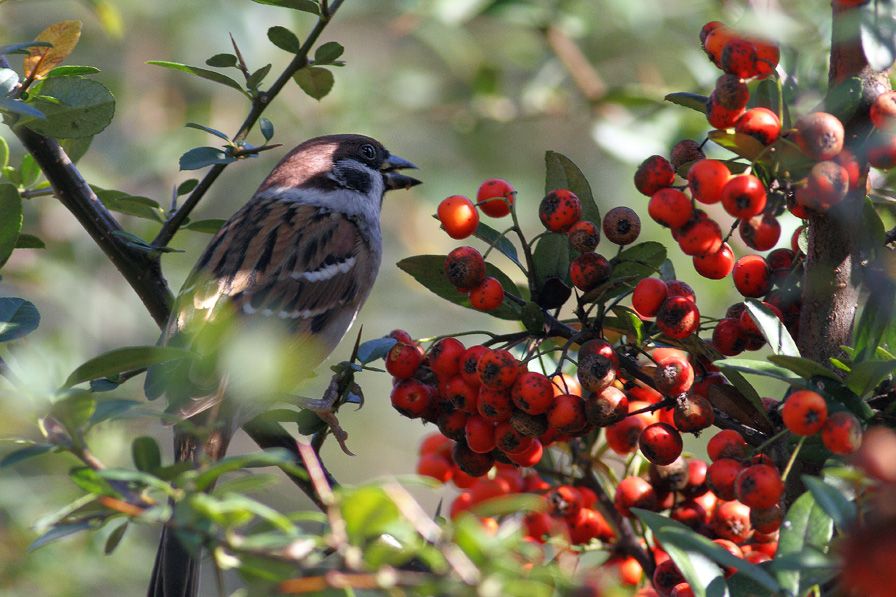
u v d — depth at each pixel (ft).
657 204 15.98
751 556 16.88
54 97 20.36
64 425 13.58
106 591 28.66
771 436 16.29
